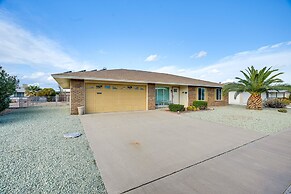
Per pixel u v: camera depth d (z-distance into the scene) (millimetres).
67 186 2736
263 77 14828
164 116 10891
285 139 5844
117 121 8930
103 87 12570
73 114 11320
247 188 2727
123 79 12398
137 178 3029
